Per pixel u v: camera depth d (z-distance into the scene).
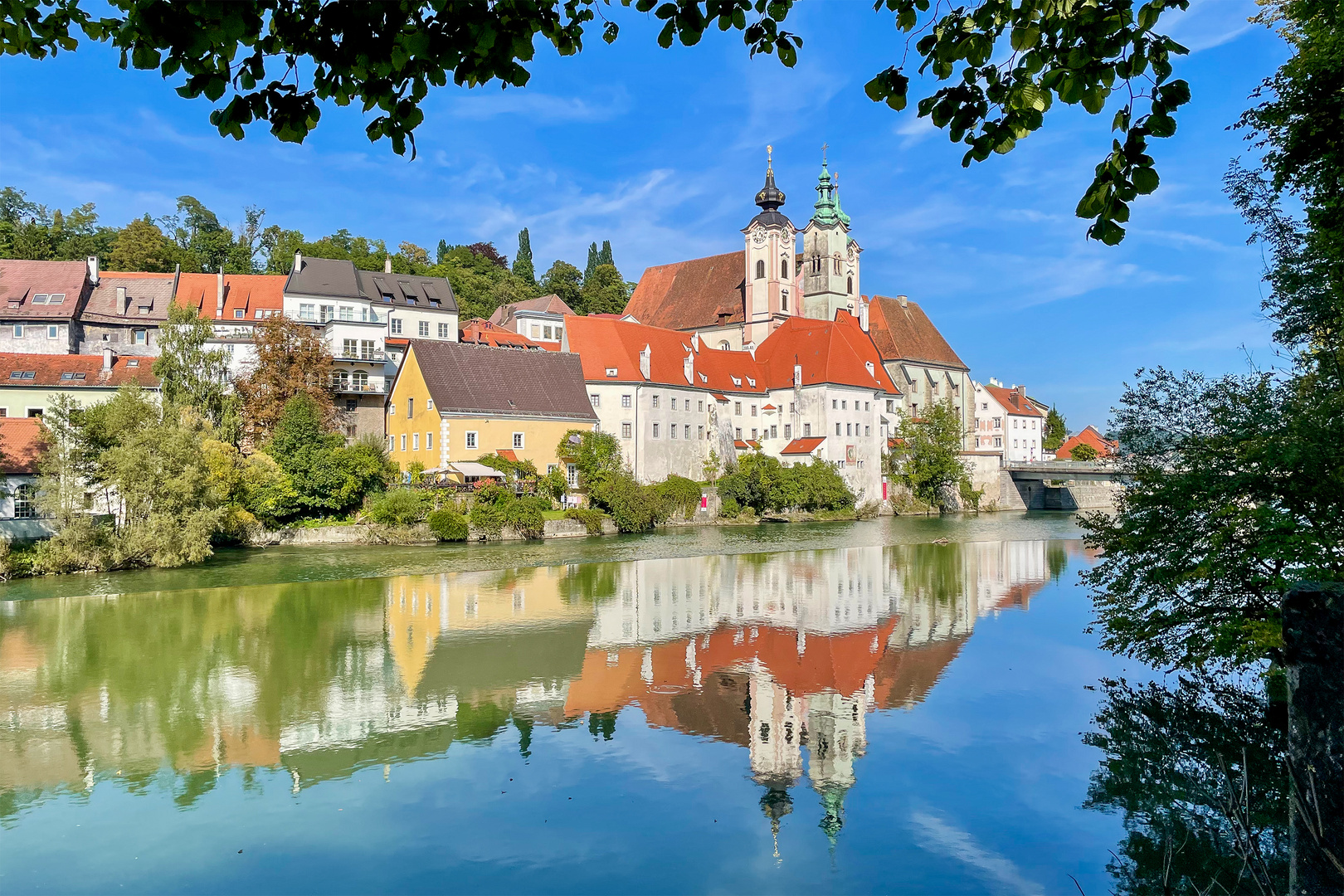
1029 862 13.93
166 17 5.38
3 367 61.19
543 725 21.06
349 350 81.19
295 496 59.59
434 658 27.64
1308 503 17.41
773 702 22.92
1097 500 129.50
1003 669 25.89
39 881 13.57
